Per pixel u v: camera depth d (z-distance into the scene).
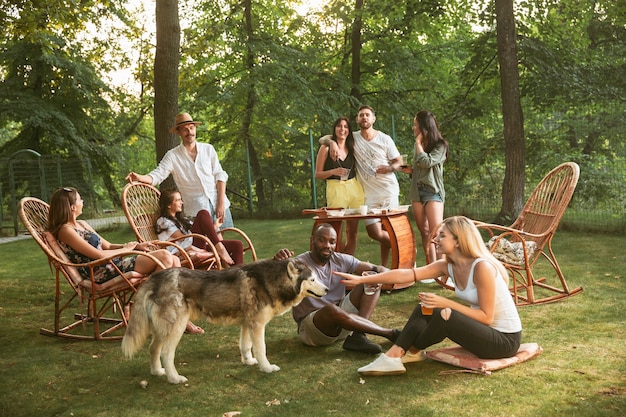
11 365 4.39
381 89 19.70
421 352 4.11
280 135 19.94
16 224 15.02
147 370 4.21
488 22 13.71
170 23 9.06
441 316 3.76
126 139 23.92
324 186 19.42
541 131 16.73
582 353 4.16
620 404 3.27
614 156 11.67
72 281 5.10
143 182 6.43
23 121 18.50
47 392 3.83
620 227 9.83
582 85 12.77
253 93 18.72
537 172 16.47
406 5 14.55
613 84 13.57
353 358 4.29
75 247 4.99
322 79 18.66
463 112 14.47
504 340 3.87
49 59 18.73
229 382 3.92
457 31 20.23
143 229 6.23
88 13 11.98
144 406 3.56
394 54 19.16
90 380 4.04
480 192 13.17
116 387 3.89
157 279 3.97
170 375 3.91
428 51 20.03
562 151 15.94
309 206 15.60
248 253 9.55
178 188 6.89
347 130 7.04
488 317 3.80
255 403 3.54
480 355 3.89
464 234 3.86
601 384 3.57
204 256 5.67
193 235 5.64
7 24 11.16
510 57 10.85
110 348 4.77
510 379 3.71
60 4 10.74
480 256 3.87
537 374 3.78
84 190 19.48
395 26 15.52
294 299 4.03
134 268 5.08
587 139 15.80
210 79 19.59
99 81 20.44
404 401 3.46
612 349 4.21
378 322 5.28
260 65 17.75
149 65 15.69
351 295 4.73
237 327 5.30
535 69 12.94
